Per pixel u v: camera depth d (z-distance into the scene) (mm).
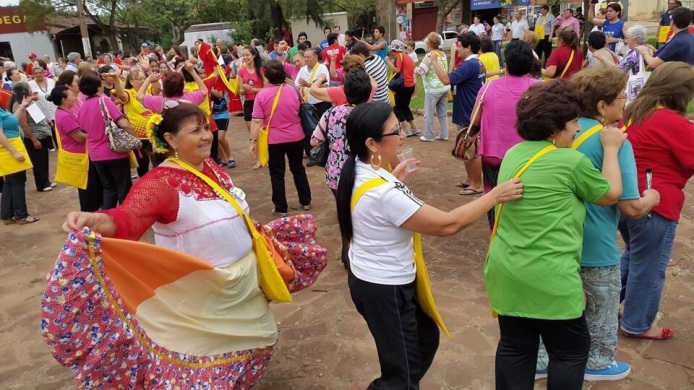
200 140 2635
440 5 27672
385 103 2418
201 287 2639
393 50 9484
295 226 3238
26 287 5188
